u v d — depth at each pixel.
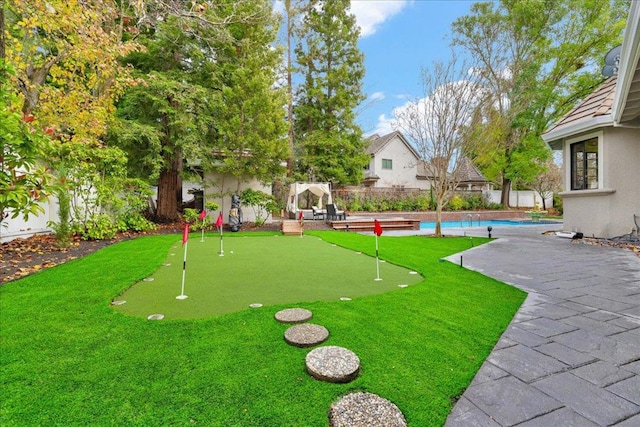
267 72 13.20
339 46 20.67
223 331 2.86
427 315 3.30
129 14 10.25
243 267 5.47
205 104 12.70
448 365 2.38
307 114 21.25
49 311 3.30
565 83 17.48
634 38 4.57
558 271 5.30
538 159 18.83
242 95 12.41
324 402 1.97
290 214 15.35
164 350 2.53
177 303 3.58
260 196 13.45
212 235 10.56
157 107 11.95
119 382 2.13
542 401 1.98
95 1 7.20
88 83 8.52
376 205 19.09
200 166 13.52
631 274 5.07
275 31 13.73
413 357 2.48
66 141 7.93
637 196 9.03
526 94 16.17
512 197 27.44
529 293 4.08
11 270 5.06
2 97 3.39
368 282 4.55
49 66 7.64
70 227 8.28
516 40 17.09
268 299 3.74
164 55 12.68
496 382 2.18
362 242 8.90
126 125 11.17
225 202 14.37
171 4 9.70
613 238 8.78
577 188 10.19
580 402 1.97
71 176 7.95
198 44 12.98
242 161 12.78
